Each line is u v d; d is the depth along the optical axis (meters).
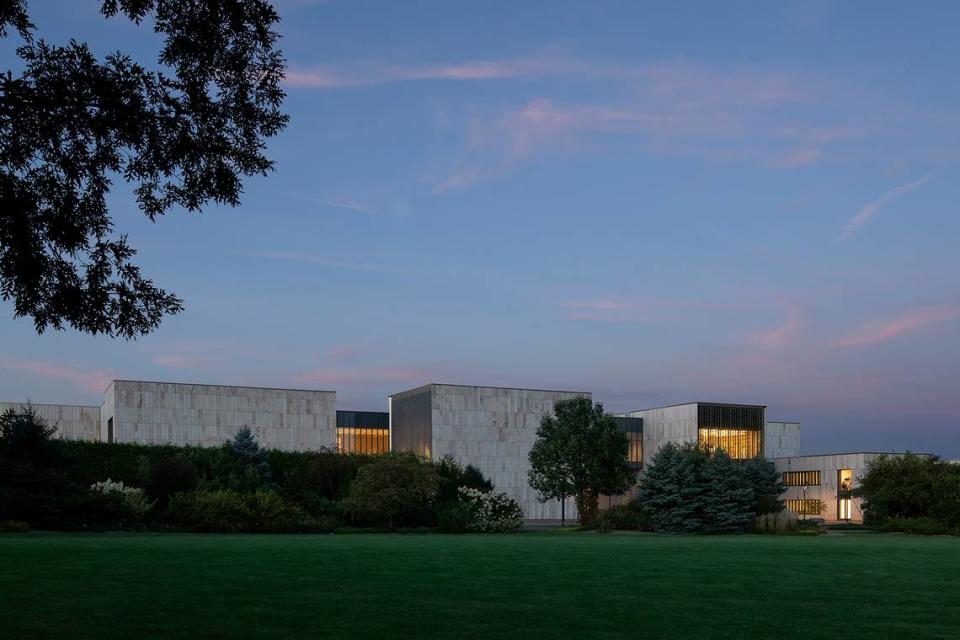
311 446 94.62
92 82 11.58
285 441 93.50
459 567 15.63
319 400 95.81
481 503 45.62
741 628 8.98
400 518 43.72
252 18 12.42
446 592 11.66
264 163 13.39
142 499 39.28
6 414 18.73
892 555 21.19
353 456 52.91
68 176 12.26
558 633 8.55
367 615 9.45
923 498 47.09
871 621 9.54
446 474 53.16
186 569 14.12
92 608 9.57
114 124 11.85
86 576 12.73
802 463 103.88
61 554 16.91
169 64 12.59
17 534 31.38
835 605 10.88
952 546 26.80
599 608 10.36
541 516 94.69
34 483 35.31
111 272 12.79
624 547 23.92
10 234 11.91
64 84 11.41
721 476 46.56
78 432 103.06
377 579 13.14
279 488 46.34
